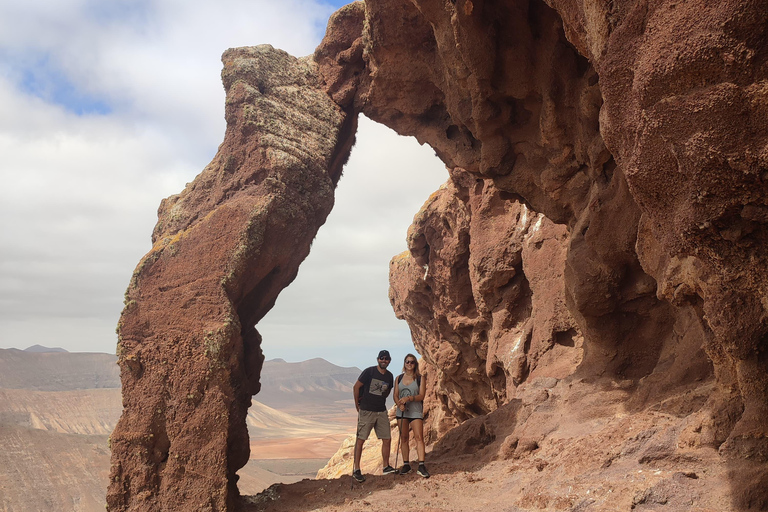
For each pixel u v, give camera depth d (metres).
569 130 9.94
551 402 9.47
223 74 11.33
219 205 10.82
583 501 5.49
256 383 11.63
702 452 5.34
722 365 5.49
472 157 11.82
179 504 9.36
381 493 8.68
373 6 10.99
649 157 4.23
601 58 4.83
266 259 10.60
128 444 9.75
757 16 3.53
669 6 3.95
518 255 15.16
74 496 54.81
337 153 12.62
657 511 4.83
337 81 12.09
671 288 5.77
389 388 10.09
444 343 19.59
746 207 3.94
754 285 4.27
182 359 9.88
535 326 13.55
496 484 7.78
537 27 9.40
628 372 9.07
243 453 10.09
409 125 12.44
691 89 3.86
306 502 9.20
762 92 3.58
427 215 18.75
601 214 8.91
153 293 10.37
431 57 11.27
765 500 4.36
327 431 156.38
